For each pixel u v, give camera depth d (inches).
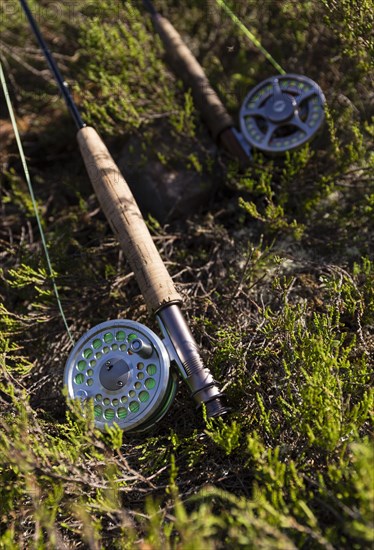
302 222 30.0
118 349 24.0
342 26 29.1
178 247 30.6
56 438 22.7
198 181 31.8
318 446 21.3
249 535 17.9
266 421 21.7
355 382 22.5
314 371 22.0
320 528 20.0
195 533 19.2
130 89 34.4
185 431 24.2
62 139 35.7
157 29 34.7
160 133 33.1
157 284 25.0
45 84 37.9
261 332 25.3
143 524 20.9
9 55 38.7
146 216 32.1
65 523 21.5
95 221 32.1
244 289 27.6
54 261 29.7
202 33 38.0
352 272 27.8
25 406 23.0
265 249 28.8
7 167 34.9
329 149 31.0
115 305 28.5
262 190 29.8
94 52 34.4
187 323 25.4
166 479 22.9
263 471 20.0
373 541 18.5
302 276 27.8
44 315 28.3
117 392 23.5
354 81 31.8
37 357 27.8
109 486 21.1
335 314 25.6
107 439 21.7
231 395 24.0
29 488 20.1
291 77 30.3
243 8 36.9
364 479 17.9
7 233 32.5
